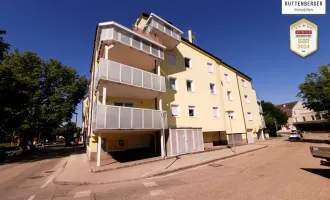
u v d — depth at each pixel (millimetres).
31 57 23609
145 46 13617
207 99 19844
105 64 11047
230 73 25016
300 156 11445
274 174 7172
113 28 11836
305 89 21156
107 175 8508
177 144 13984
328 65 20078
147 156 14039
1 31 17203
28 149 30547
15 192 6738
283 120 50281
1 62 19281
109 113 10453
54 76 24094
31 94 21500
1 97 17281
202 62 20984
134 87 12391
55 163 14977
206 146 18828
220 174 7699
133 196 5523
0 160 18766
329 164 6328
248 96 28000
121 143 13969
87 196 5816
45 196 6059
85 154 20969
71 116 24109
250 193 5164
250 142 24703
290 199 4621
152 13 15445
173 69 17812
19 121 19469
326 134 36750
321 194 4844
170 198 5148
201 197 5074
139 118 11859
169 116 16219
